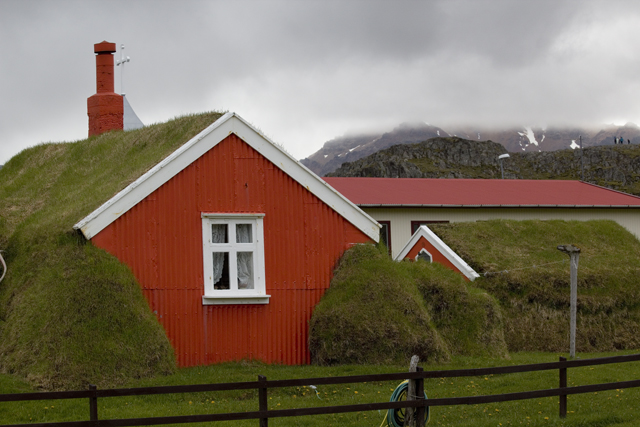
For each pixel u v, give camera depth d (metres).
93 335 15.07
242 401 13.98
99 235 16.66
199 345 17.47
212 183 17.95
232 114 18.22
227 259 18.38
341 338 17.38
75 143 25.11
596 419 12.78
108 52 26.38
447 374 11.66
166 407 13.23
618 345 26.25
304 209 18.89
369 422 12.66
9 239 18.98
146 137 22.08
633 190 164.25
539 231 31.02
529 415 13.30
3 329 16.22
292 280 18.58
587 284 27.08
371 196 42.75
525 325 25.92
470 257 28.06
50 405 13.12
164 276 17.23
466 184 49.06
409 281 19.11
